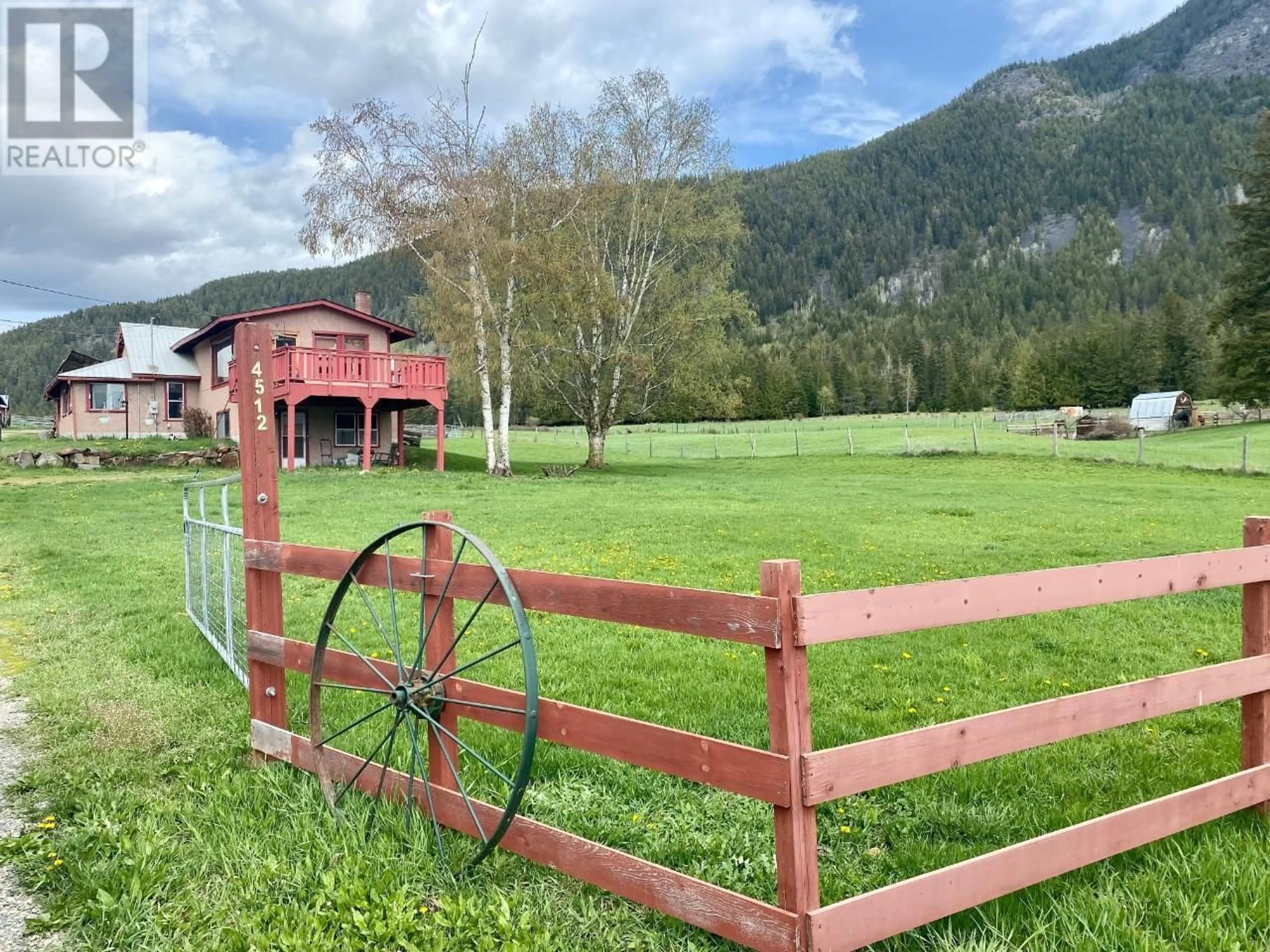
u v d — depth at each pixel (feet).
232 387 76.79
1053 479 78.48
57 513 51.29
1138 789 11.91
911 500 58.54
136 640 21.22
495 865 9.53
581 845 8.48
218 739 14.16
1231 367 142.61
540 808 11.27
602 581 8.29
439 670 10.43
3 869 9.77
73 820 11.00
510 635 21.75
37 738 14.26
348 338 93.45
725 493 64.59
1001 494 63.26
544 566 32.58
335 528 42.68
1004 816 11.04
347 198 73.61
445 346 91.61
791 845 6.76
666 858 9.98
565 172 85.10
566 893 9.05
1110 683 17.66
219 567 22.41
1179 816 9.46
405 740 13.60
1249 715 10.64
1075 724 8.63
